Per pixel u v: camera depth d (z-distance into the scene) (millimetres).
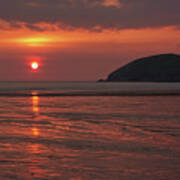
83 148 15500
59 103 51156
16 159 13250
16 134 20047
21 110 38469
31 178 10727
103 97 69625
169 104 48625
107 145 16266
